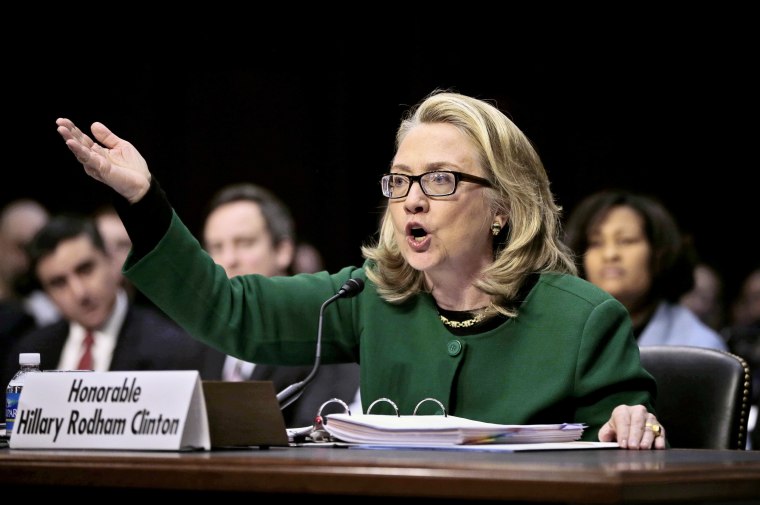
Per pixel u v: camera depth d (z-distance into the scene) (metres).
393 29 20.72
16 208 18.70
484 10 20.80
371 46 20.77
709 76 21.14
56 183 20.14
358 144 20.78
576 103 21.14
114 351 12.75
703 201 21.30
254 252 13.59
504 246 7.37
